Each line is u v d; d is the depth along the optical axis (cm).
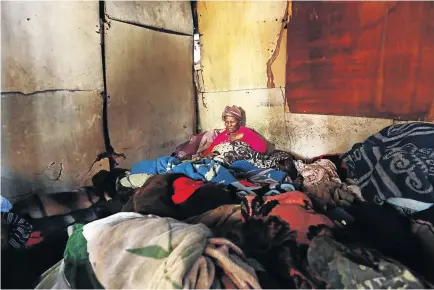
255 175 207
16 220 152
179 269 90
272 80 258
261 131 271
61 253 155
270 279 107
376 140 187
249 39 262
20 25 171
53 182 195
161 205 154
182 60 279
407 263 125
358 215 151
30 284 138
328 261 103
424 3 187
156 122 260
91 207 186
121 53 226
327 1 222
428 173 148
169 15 261
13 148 174
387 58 206
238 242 129
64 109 196
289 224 127
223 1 267
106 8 213
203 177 191
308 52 237
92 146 214
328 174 198
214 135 278
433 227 137
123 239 108
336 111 232
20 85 174
